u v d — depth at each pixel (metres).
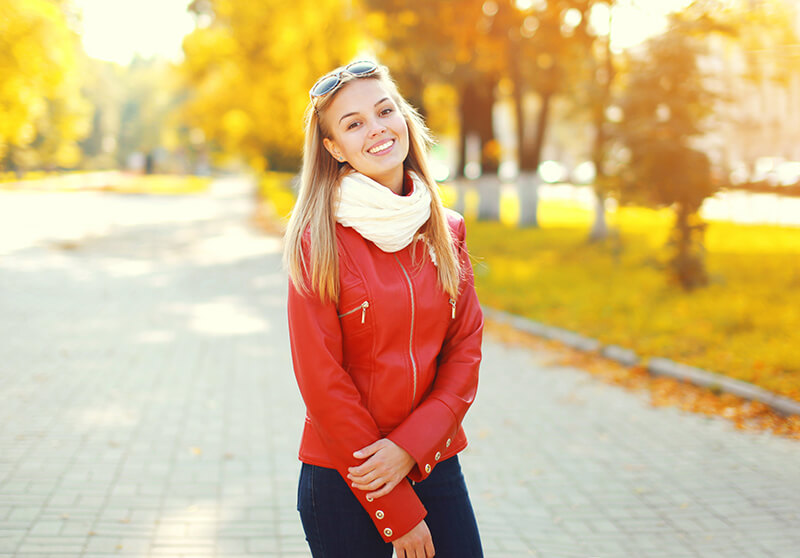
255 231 22.28
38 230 19.33
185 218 26.44
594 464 4.74
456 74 19.22
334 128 1.87
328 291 1.79
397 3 17.14
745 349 7.14
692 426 5.52
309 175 1.91
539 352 8.01
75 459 4.50
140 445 4.79
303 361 1.77
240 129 37.03
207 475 4.33
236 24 26.06
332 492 1.85
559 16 15.65
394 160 1.87
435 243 1.94
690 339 7.77
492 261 14.61
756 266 12.28
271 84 27.36
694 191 10.16
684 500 4.18
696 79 10.10
